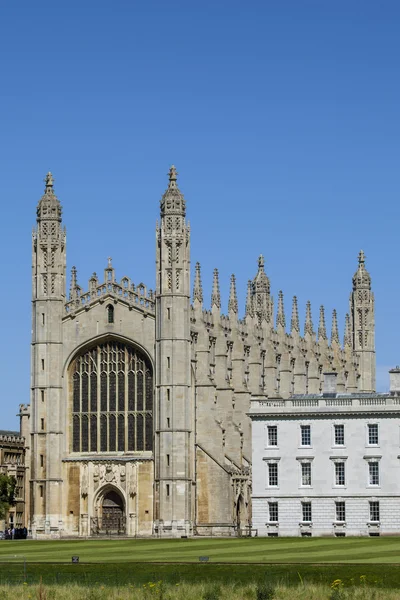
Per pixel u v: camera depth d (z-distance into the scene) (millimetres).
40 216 194875
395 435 170750
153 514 185750
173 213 189000
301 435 174875
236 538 170375
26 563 117188
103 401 190750
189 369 188000
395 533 169250
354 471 171875
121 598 93688
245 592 96562
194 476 190250
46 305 192875
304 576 105500
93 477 188875
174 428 185125
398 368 179625
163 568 111188
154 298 189500
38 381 192000
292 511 173875
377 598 93500
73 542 165875
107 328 190625
